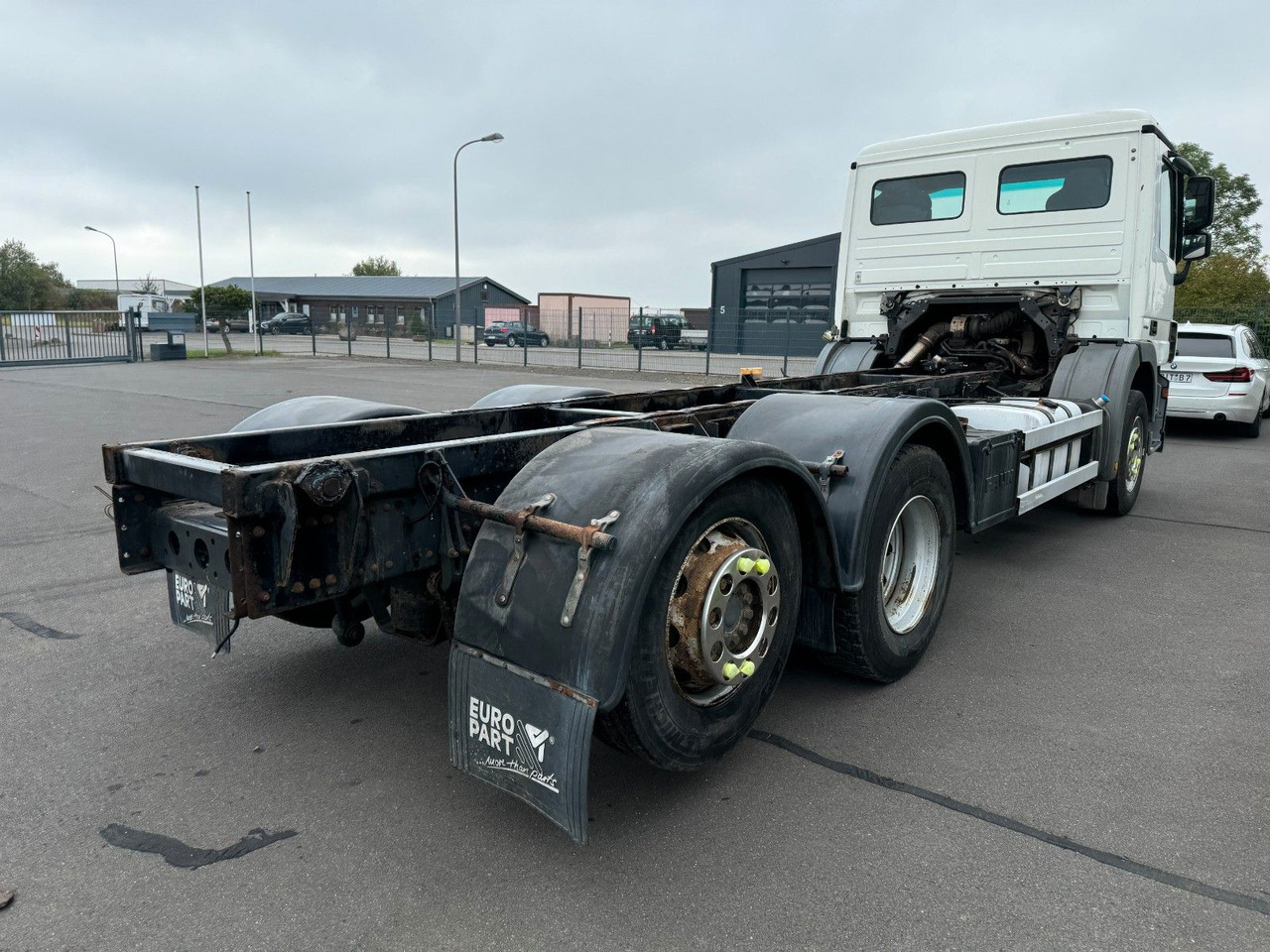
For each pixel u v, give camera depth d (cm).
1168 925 224
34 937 221
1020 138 640
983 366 678
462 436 403
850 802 283
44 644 418
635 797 287
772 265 3862
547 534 242
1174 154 653
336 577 248
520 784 242
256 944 219
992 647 416
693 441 267
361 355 3331
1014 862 251
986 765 306
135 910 231
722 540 269
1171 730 331
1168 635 432
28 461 907
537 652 237
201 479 238
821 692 366
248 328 6378
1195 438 1206
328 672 390
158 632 435
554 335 3278
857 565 321
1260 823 269
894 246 710
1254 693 363
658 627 246
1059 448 536
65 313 2698
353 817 276
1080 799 283
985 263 666
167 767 306
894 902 234
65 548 582
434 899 236
